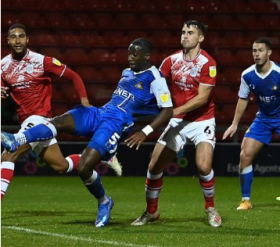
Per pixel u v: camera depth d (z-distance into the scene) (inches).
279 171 1600.6
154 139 1662.2
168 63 843.4
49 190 1353.3
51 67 862.5
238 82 1827.0
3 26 1925.4
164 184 1469.0
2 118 1697.8
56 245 678.5
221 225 827.4
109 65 1863.9
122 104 795.4
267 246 682.2
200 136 827.4
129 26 1963.6
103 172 1610.5
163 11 1993.1
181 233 761.0
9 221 866.1
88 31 1943.9
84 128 778.8
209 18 1993.1
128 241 701.3
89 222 853.8
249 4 2028.8
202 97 807.7
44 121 773.3
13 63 858.8
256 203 1141.7
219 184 1469.0
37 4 1982.0
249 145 1040.8
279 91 1019.3
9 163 823.1
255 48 1010.1
